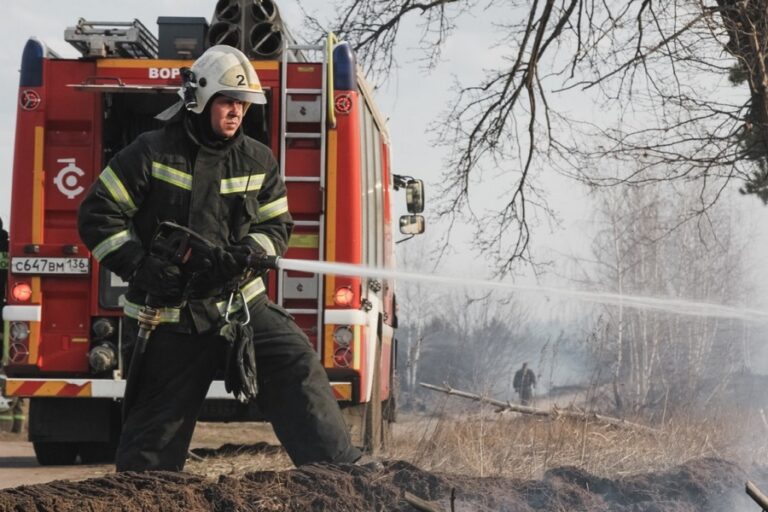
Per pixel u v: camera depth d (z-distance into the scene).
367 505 6.07
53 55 11.95
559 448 10.58
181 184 6.42
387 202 15.26
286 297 11.66
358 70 11.94
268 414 6.71
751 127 17.48
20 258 11.76
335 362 11.62
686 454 11.33
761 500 5.53
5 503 4.80
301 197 11.68
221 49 6.49
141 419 6.53
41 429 12.12
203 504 5.54
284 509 5.69
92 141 11.80
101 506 5.09
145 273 6.29
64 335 11.84
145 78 11.71
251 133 11.95
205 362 6.58
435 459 10.33
